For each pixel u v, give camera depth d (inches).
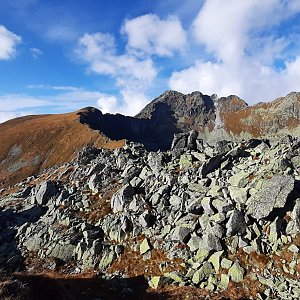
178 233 1455.5
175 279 1282.0
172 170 1914.4
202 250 1359.5
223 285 1216.8
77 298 1239.5
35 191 2247.8
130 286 1311.5
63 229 1748.3
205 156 1951.3
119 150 2556.6
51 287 1173.7
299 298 1109.7
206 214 1496.1
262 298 1144.8
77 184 2204.7
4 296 954.1
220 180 1684.3
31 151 7795.3
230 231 1370.6
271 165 1617.9
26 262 1582.2
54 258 1561.3
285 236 1327.5
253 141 1985.7
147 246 1469.0
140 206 1695.4
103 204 1888.5
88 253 1544.0
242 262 1282.0
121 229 1608.0
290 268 1225.4
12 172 7185.0
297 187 1477.6
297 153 1683.1
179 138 2215.8
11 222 1957.4
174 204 1643.7
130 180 2014.0
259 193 1435.8
